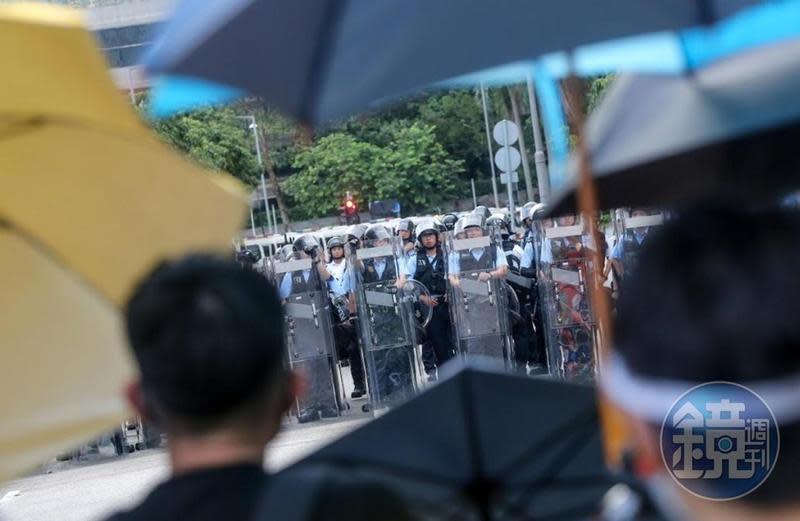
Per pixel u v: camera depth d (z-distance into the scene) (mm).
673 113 5359
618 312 2836
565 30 4773
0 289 6699
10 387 6816
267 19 4996
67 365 6863
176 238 6445
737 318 2590
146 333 4047
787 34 5055
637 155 5297
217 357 3998
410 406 5984
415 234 35281
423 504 5719
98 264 6523
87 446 29531
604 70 5945
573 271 26688
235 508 3859
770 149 5188
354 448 5961
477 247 28328
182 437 4062
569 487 5840
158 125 57125
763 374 2570
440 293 30703
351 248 31375
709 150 5289
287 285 28984
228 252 6480
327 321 29234
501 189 111438
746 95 5090
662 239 2803
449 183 112188
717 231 2768
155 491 3977
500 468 5867
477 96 90688
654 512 3783
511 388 5984
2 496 25641
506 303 28625
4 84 5434
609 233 26719
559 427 5891
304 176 112812
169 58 5223
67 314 6805
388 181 111375
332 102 5082
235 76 5156
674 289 2680
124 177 6281
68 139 6121
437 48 4902
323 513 3812
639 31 4684
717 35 5137
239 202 6465
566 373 27000
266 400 4117
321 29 5016
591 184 5621
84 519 22672
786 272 2615
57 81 5465
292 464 5918
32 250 6609
